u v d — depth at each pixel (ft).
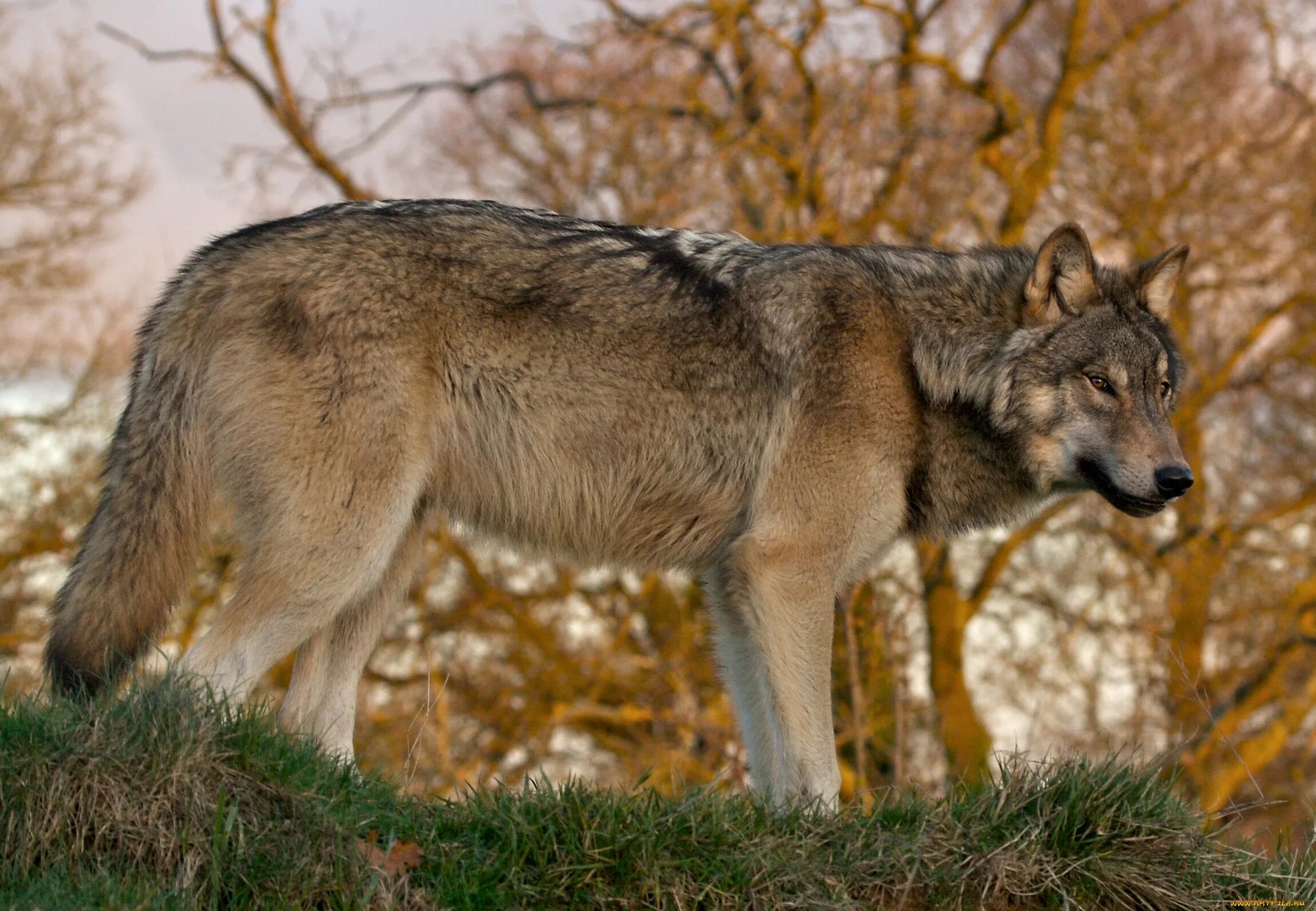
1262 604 113.39
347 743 34.60
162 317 32.50
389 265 31.60
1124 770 29.94
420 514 34.55
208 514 32.63
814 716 32.27
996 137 104.63
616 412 33.12
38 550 112.98
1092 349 34.68
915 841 28.04
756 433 33.55
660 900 25.30
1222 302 114.83
